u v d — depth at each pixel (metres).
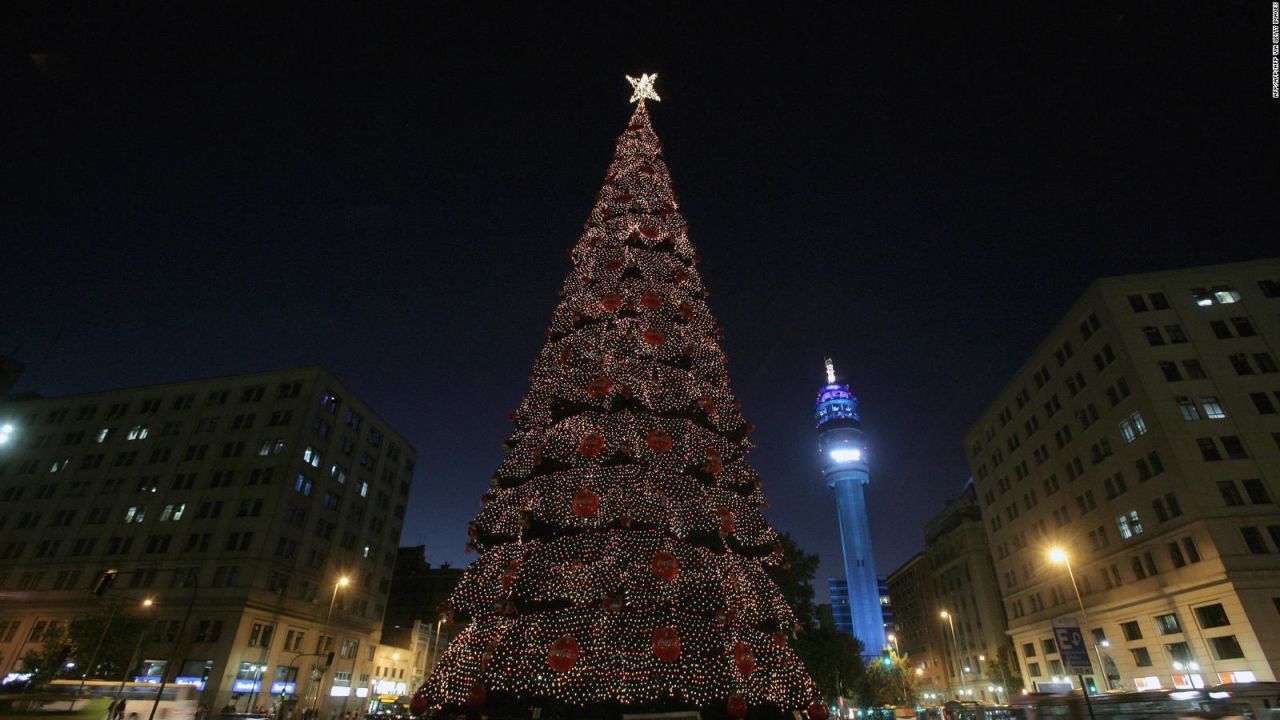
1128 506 48.72
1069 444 57.25
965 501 96.75
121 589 56.78
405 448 82.50
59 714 24.52
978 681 84.31
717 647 16.36
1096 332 52.53
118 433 69.06
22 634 56.62
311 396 66.06
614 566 16.69
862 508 184.75
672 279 25.02
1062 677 58.06
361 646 68.19
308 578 61.59
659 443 18.81
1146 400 46.28
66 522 63.62
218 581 55.44
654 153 31.56
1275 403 44.00
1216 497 41.41
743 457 21.91
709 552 18.36
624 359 21.30
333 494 67.38
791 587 42.94
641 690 15.43
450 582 98.31
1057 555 47.09
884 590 185.12
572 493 18.30
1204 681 40.41
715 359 23.00
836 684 55.00
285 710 53.25
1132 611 47.72
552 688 15.89
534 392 21.98
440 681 16.88
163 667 51.25
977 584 86.12
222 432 65.62
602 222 28.23
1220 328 47.69
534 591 17.14
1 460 70.44
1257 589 38.03
